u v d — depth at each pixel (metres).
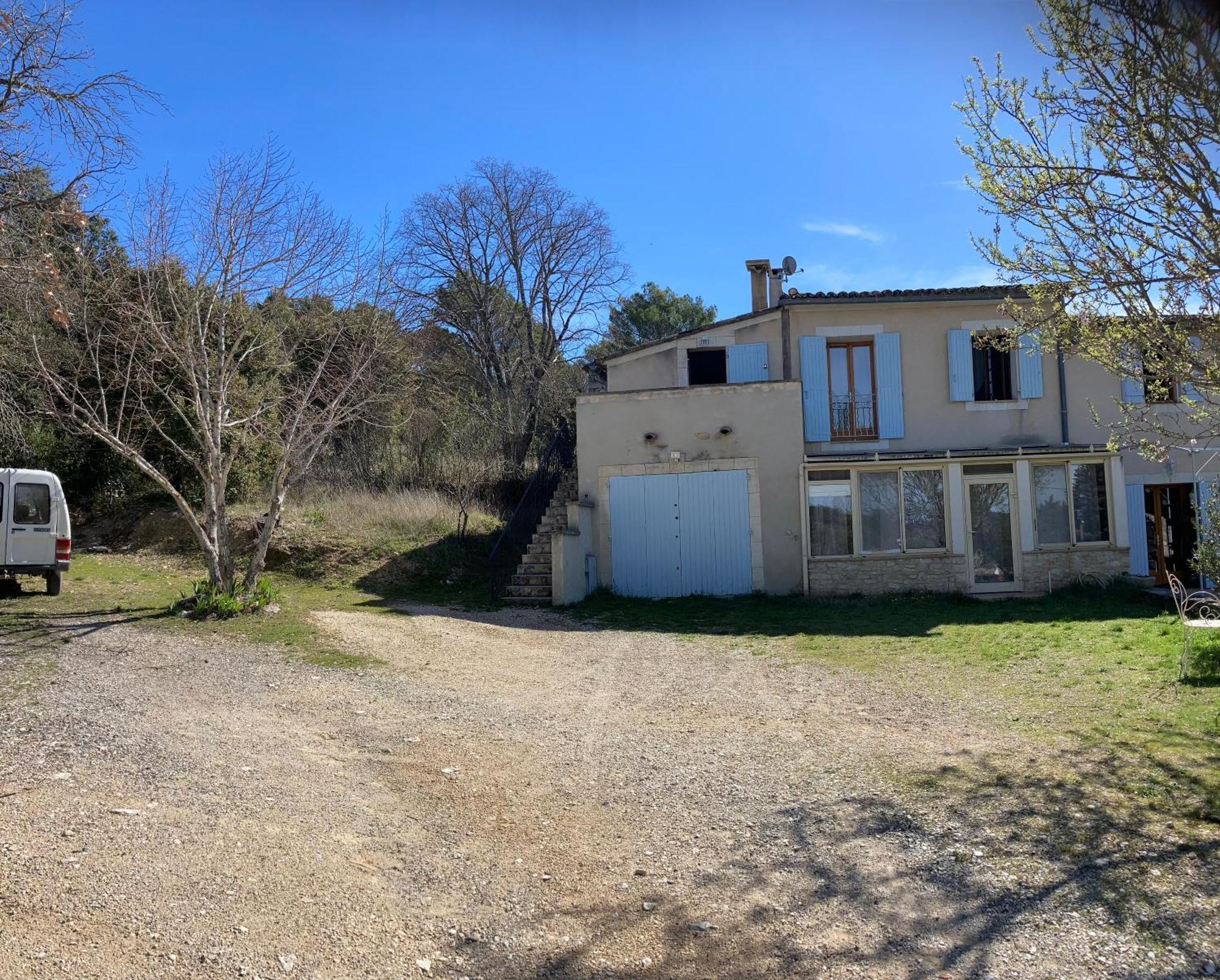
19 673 8.49
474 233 33.78
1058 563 16.25
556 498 19.56
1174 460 17.20
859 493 16.72
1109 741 6.52
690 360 18.81
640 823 5.36
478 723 7.60
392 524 19.56
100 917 3.90
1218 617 10.67
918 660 10.25
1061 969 3.66
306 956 3.77
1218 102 5.77
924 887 4.42
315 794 5.65
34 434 19.12
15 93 8.60
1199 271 5.88
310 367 15.98
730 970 3.77
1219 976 3.55
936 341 17.55
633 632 13.11
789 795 5.78
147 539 18.78
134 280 12.49
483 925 4.14
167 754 6.22
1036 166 6.54
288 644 10.50
